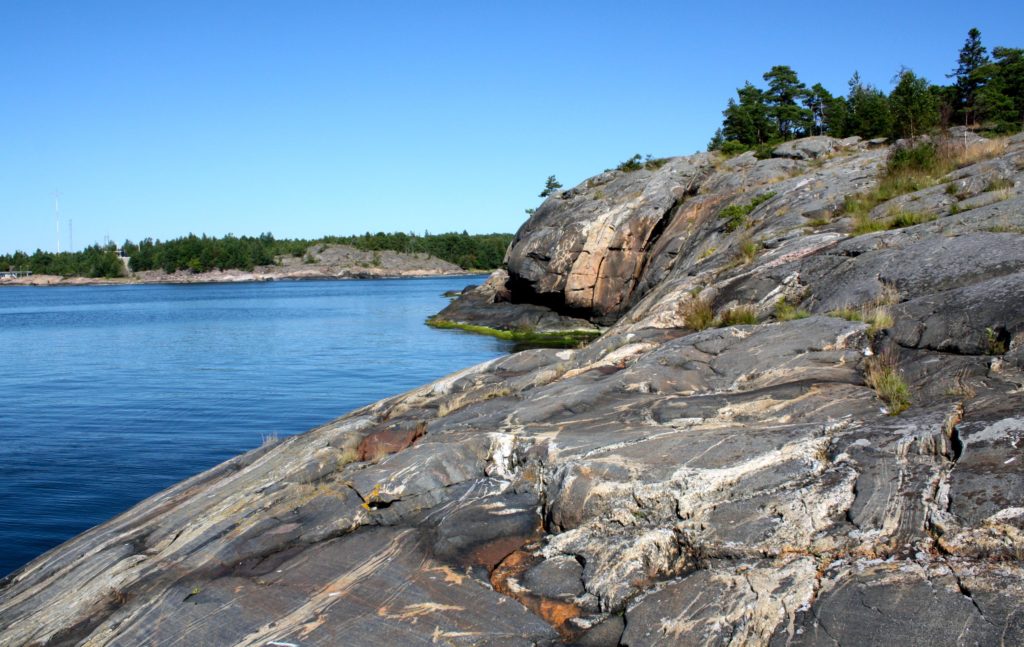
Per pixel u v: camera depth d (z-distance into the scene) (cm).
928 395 726
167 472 1448
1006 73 3250
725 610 520
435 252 17462
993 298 842
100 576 786
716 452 681
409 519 751
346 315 5594
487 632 563
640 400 886
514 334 3553
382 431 1007
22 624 733
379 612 606
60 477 1412
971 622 451
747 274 1309
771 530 575
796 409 763
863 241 1206
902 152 1728
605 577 588
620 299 3325
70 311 6881
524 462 785
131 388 2453
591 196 3628
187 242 16325
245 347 3588
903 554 519
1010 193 1236
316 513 795
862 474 600
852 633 470
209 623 635
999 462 566
